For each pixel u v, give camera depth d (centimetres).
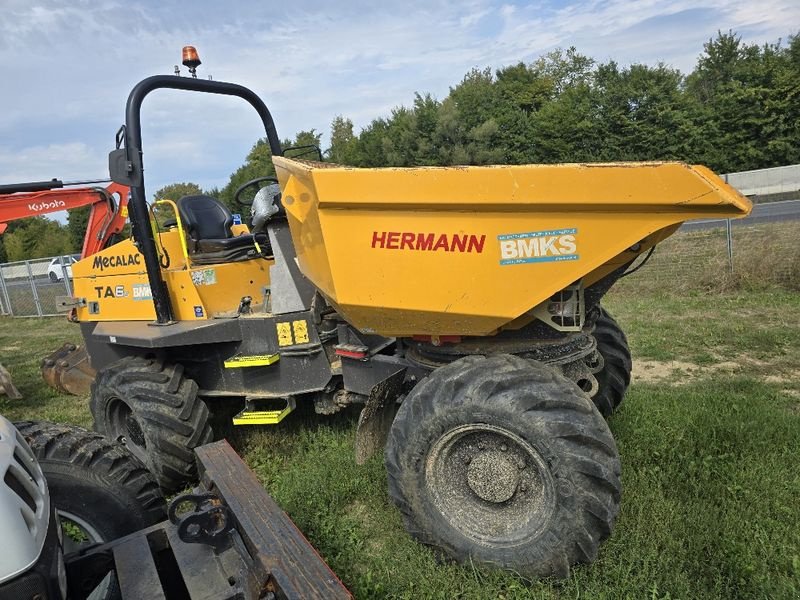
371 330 310
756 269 912
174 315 434
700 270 971
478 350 306
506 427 253
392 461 283
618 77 3959
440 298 275
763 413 399
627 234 239
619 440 371
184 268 441
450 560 278
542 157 4053
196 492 253
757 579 244
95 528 254
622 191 234
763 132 3609
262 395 407
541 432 246
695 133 3709
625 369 396
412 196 267
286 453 428
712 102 3972
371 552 305
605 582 253
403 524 299
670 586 246
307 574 185
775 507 293
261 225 394
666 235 255
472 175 255
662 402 434
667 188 227
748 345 618
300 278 389
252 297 456
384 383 317
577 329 279
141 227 409
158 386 397
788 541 271
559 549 247
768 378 520
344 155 5175
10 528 169
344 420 461
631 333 702
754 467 328
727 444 354
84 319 516
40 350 1036
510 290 262
